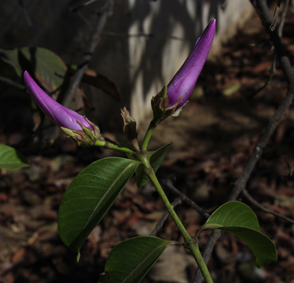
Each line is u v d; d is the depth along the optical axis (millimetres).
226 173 3664
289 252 2986
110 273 904
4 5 4121
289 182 3482
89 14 3779
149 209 3523
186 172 3725
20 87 1867
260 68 4852
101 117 4188
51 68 1888
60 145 4227
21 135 4320
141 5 3744
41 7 3992
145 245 882
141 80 4043
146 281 2881
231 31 5641
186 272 2918
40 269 3129
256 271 2814
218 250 3006
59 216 854
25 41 4191
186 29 4660
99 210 860
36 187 3844
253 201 1340
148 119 4324
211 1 5031
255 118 4215
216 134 4113
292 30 5184
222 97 4594
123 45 3727
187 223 3279
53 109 878
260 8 1618
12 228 3471
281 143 3820
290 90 1478
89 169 860
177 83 883
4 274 3102
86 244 3283
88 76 2012
